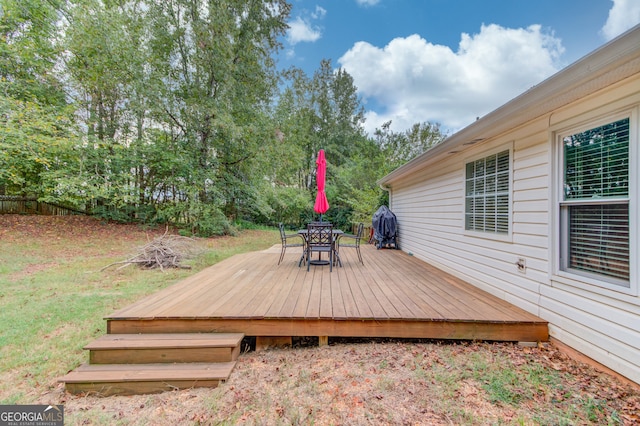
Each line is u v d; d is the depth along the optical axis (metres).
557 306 2.47
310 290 3.45
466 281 4.03
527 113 2.56
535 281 2.73
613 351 1.99
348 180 14.33
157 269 5.61
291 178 16.61
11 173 7.78
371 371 2.18
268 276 4.26
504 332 2.55
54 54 8.50
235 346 2.33
